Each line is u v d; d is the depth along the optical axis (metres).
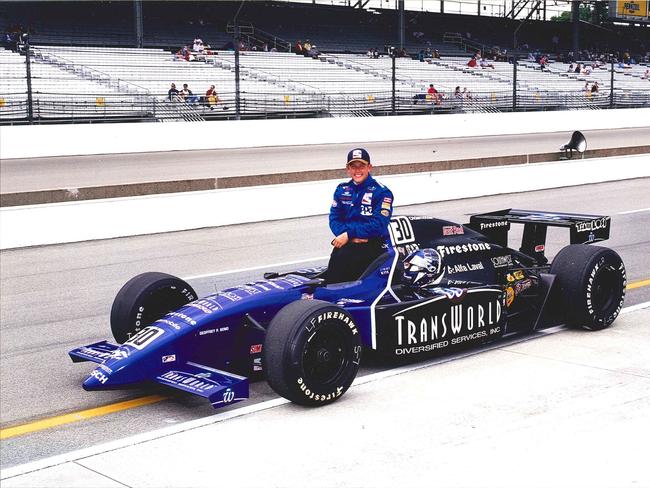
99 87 28.44
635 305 8.00
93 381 5.08
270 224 14.28
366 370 6.09
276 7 46.56
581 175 19.78
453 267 6.53
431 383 5.73
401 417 5.11
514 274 6.96
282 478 4.30
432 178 16.78
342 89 34.88
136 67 31.39
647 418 5.00
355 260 6.04
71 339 7.37
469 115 31.97
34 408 5.59
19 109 26.08
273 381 5.16
